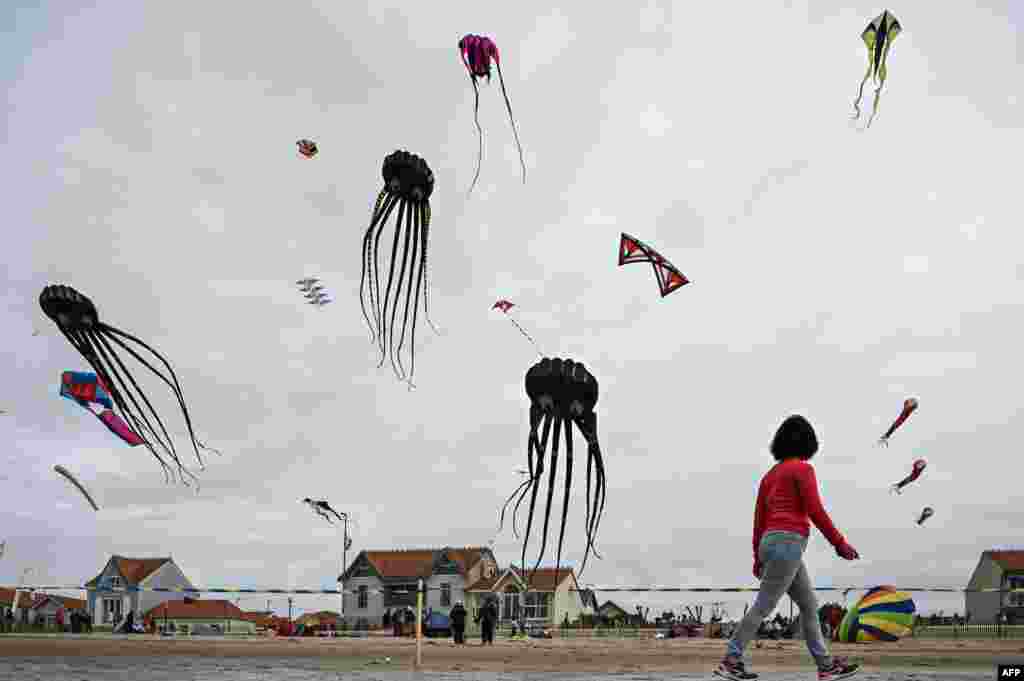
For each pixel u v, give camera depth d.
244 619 106.56
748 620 9.74
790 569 9.57
